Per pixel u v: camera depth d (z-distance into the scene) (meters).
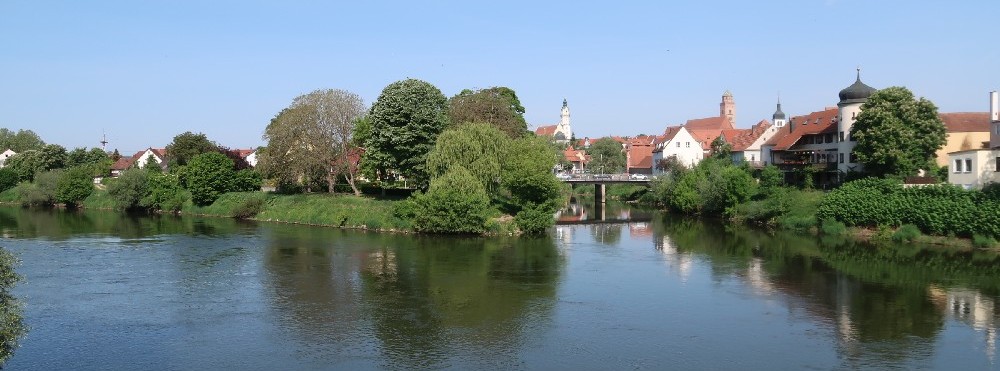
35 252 54.59
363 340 30.23
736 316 34.19
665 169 116.94
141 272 45.72
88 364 27.22
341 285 41.53
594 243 61.00
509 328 32.12
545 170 67.94
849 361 27.36
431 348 29.12
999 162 58.31
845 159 80.50
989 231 52.56
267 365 26.98
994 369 26.34
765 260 50.59
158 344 29.67
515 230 67.06
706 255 53.34
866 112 70.12
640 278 43.81
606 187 133.50
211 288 40.62
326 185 92.62
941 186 57.81
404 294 39.12
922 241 56.81
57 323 32.88
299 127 83.25
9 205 113.38
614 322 33.16
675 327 32.28
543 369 26.58
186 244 59.69
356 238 64.12
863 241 59.56
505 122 87.06
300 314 34.59
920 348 28.91
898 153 67.19
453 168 67.62
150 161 144.62
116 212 97.19
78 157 166.25
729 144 121.56
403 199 78.12
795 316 34.09
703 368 26.69
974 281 41.72
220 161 94.75
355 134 88.00
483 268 47.47
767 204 74.81
